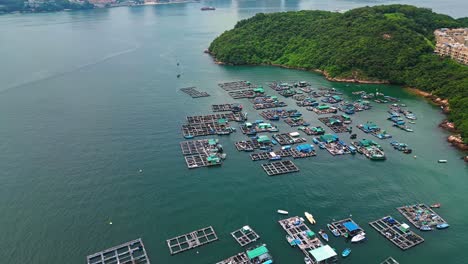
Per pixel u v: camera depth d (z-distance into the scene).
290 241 104.94
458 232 109.50
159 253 102.06
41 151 153.88
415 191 129.12
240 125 185.00
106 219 114.62
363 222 113.75
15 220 113.38
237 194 127.94
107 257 100.00
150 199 124.56
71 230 109.88
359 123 187.38
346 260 99.50
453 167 144.62
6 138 164.62
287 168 143.88
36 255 100.75
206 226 112.56
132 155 152.38
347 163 148.00
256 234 108.69
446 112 199.38
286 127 183.00
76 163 145.12
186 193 128.12
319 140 166.50
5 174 136.75
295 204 122.62
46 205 120.25
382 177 137.75
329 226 111.38
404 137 170.88
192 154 154.12
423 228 109.94
